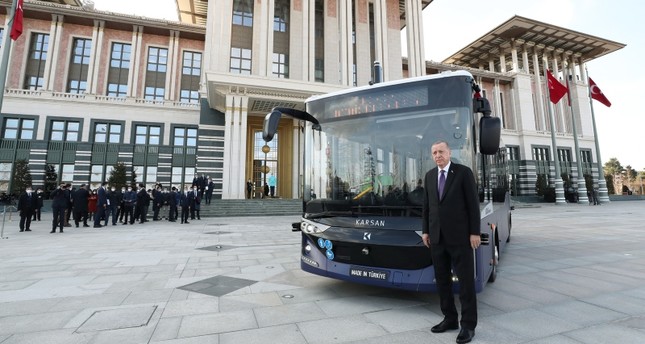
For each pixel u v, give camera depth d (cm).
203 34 3188
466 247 308
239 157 2212
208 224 1487
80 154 2608
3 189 2439
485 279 395
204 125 2598
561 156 4297
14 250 788
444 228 312
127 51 3092
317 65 2975
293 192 2722
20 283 500
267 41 2603
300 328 331
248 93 2261
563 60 4803
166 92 3094
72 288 473
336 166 446
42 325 339
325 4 3016
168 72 3117
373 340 304
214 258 691
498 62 5184
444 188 320
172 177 2767
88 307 394
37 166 2517
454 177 319
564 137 4347
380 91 446
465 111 388
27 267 608
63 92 2675
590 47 4694
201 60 3262
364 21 3184
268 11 2636
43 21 2906
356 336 312
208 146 2591
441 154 328
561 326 332
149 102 2802
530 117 4266
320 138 473
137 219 1703
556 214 1978
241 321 351
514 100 4306
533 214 2006
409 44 3155
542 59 4966
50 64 2803
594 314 366
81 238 1008
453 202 313
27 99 2559
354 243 386
